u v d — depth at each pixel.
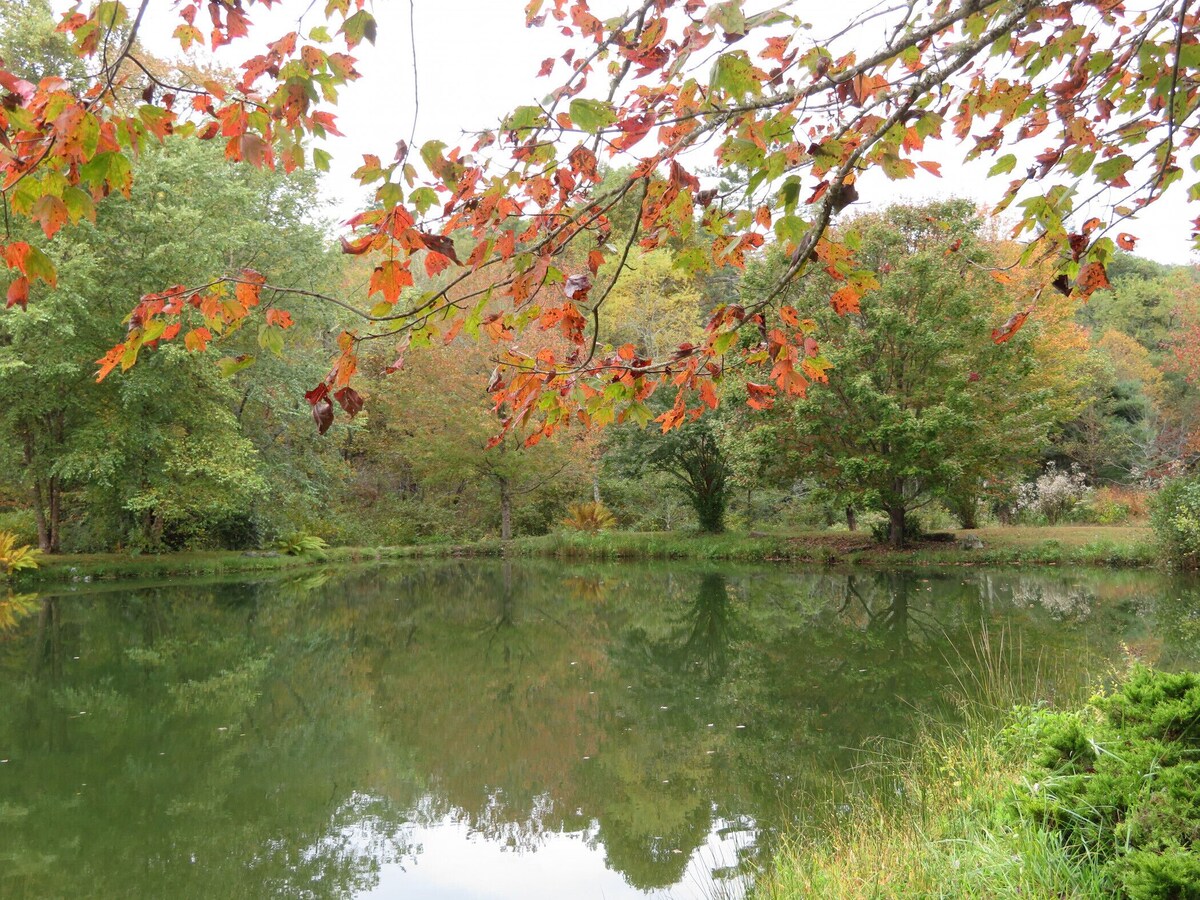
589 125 1.59
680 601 14.50
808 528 24.09
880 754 5.75
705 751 6.38
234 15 1.61
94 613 13.22
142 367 15.55
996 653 8.45
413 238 1.70
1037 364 17.86
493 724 7.53
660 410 20.70
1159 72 2.15
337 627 12.58
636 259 25.95
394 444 27.16
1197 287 28.39
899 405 16.69
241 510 19.31
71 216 1.49
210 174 15.93
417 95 1.57
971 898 2.78
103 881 4.61
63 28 1.54
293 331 18.59
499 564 21.69
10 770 6.42
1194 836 2.54
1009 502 21.72
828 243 1.90
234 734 7.33
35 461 16.72
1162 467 22.77
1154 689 3.12
